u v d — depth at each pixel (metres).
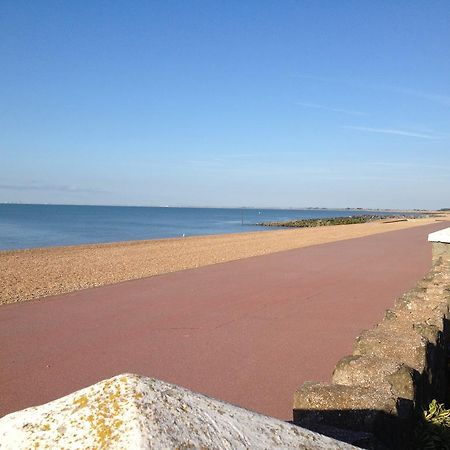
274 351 6.98
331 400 2.48
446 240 9.99
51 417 1.40
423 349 3.41
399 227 48.62
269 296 11.23
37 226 77.75
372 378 2.87
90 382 5.82
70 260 20.28
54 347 7.25
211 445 1.32
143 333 8.02
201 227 81.56
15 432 1.39
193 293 11.68
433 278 7.29
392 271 15.47
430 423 3.13
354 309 9.79
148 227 79.56
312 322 8.70
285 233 39.94
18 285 13.29
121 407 1.35
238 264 17.67
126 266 17.64
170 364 6.45
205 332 8.05
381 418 2.38
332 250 23.17
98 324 8.65
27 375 6.08
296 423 2.42
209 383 5.75
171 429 1.31
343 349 7.05
